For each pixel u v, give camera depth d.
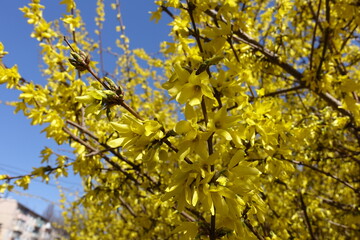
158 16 2.27
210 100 1.22
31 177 2.60
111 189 2.72
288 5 2.83
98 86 1.13
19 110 2.40
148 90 5.14
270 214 2.96
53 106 2.67
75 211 7.93
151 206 3.39
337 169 4.13
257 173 1.00
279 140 1.62
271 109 1.44
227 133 0.96
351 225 3.27
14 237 34.56
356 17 2.52
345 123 2.44
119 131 1.03
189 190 1.00
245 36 2.71
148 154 1.02
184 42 1.84
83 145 2.56
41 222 40.84
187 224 1.15
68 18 2.46
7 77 2.27
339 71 3.02
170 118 5.82
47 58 3.16
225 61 1.26
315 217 3.50
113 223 6.07
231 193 0.95
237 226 1.09
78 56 1.11
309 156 2.97
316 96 2.96
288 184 3.18
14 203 34.88
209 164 0.98
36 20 2.63
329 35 2.66
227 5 1.59
